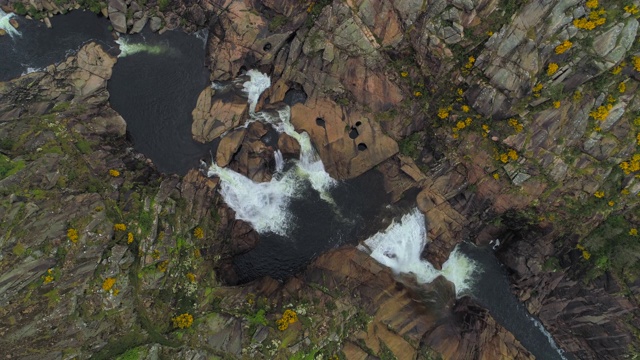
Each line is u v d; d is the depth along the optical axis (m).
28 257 30.53
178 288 35.94
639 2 31.55
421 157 42.25
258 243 42.62
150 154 42.19
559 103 35.25
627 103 34.38
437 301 41.22
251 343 34.03
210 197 41.06
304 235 43.09
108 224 34.03
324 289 38.75
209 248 39.69
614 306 37.91
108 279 32.53
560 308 40.88
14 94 40.69
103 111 42.06
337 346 35.53
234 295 37.91
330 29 40.34
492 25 35.22
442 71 38.22
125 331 32.69
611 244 38.00
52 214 32.53
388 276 41.47
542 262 41.12
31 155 35.19
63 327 30.52
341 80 42.00
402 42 38.81
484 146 38.84
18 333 29.20
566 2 32.72
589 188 37.12
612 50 32.66
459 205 42.09
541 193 38.31
